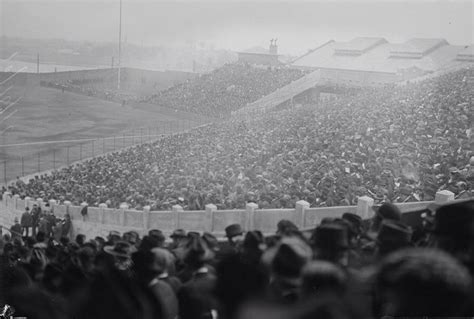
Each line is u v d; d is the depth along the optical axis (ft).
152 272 18.34
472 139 96.32
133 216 88.12
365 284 11.46
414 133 114.83
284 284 14.82
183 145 189.88
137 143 233.35
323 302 10.52
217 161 140.77
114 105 334.03
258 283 14.64
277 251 15.55
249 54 372.79
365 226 32.27
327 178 78.33
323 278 11.31
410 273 9.58
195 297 17.79
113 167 162.09
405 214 32.24
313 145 128.88
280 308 12.12
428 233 22.79
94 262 23.47
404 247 18.75
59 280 21.11
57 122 275.18
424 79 228.02
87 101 338.75
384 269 10.28
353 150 107.24
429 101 154.81
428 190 64.80
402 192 67.05
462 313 9.48
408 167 80.89
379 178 76.13
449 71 238.07
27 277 21.66
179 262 24.72
